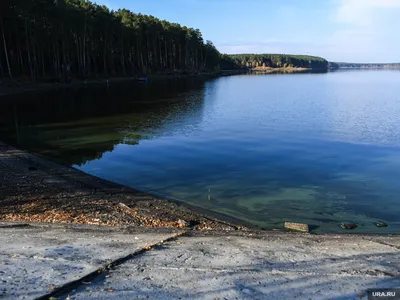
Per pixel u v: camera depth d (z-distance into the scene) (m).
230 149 16.36
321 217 8.80
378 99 37.00
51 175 12.11
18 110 30.77
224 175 12.46
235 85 64.69
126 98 41.28
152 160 14.63
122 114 28.34
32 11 55.72
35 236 6.63
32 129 22.05
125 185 11.45
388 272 4.89
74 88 57.31
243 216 8.91
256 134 19.77
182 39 116.88
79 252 5.57
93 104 35.44
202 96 42.72
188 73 111.81
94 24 73.56
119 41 83.62
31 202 9.34
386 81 76.75
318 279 4.59
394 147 16.17
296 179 11.91
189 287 4.25
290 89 52.91
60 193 10.20
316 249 6.10
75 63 76.31
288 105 32.56
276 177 12.16
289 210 9.29
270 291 4.19
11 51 59.16
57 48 64.00
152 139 18.95
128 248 5.90
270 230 7.88
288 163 13.86
